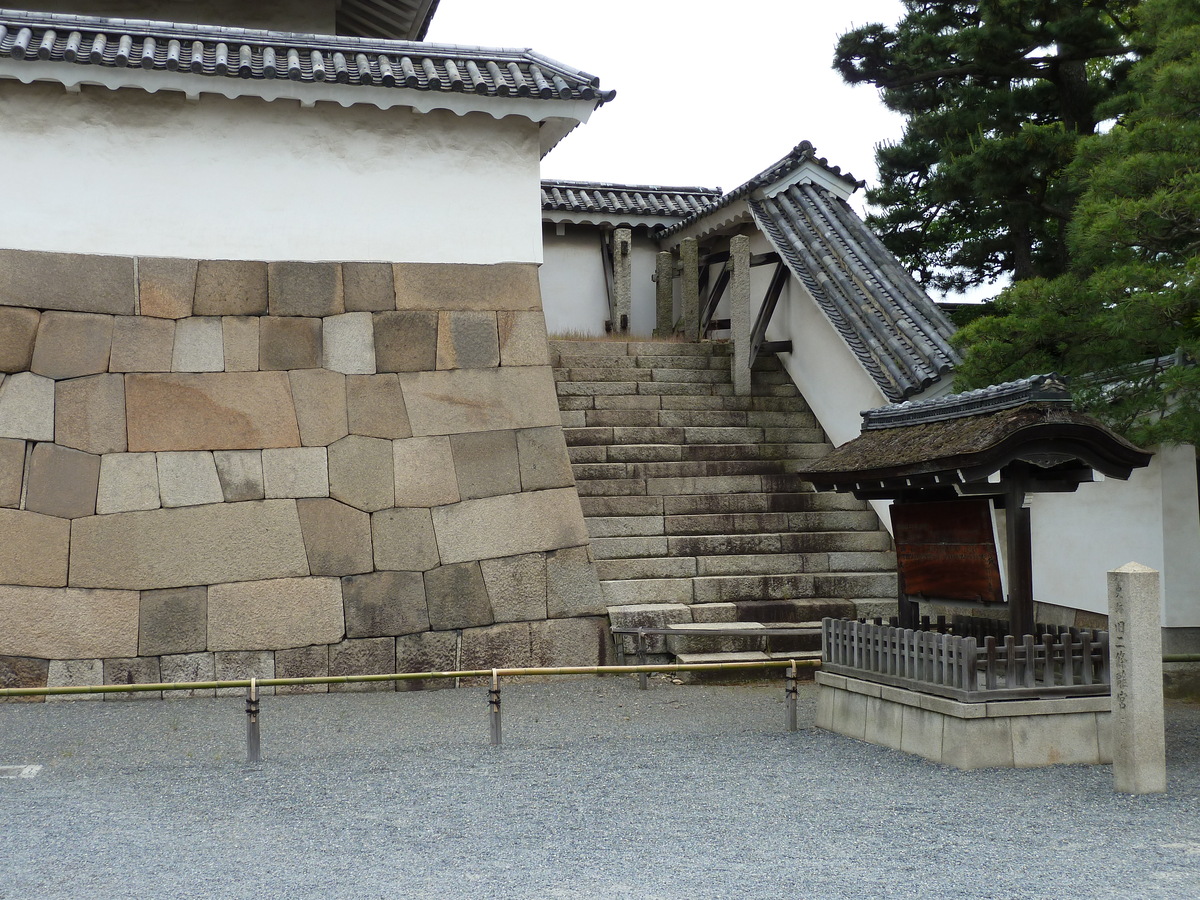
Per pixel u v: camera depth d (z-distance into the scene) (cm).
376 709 897
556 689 983
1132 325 817
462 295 1098
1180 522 1038
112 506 959
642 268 1941
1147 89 1109
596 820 575
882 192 1778
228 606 970
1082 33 1512
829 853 512
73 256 990
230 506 988
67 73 957
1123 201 826
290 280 1048
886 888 463
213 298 1023
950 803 595
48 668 922
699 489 1265
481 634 1028
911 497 802
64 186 996
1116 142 914
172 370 1000
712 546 1179
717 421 1390
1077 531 1145
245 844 539
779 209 1544
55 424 959
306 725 835
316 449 1020
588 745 766
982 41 1571
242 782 669
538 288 1128
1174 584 1034
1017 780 644
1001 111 1628
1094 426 658
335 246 1066
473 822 575
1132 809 581
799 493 1272
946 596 762
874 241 1433
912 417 798
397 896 459
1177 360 862
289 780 673
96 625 936
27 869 503
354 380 1046
